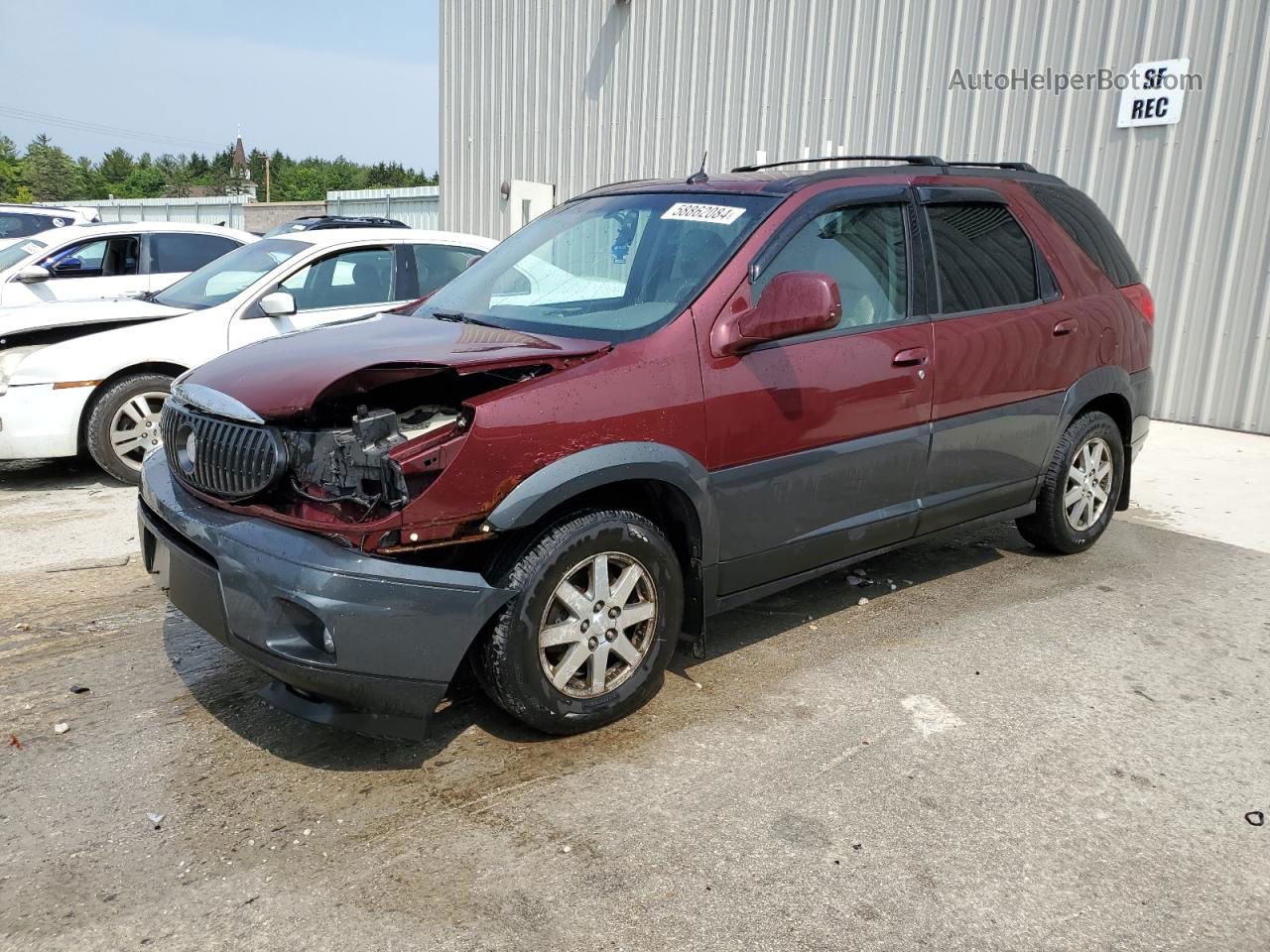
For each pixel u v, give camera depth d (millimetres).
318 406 3045
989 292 4465
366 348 3357
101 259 9242
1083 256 4996
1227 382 8102
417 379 3217
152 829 2873
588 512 3254
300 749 3314
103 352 6312
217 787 3086
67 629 4258
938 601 4668
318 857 2756
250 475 3035
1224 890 2680
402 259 7398
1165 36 7977
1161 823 2967
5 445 6160
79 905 2557
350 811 2969
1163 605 4652
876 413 3949
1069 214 5031
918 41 9492
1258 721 3592
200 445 3189
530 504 3029
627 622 3371
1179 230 8164
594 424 3172
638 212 4129
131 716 3518
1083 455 5078
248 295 6789
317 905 2564
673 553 3461
